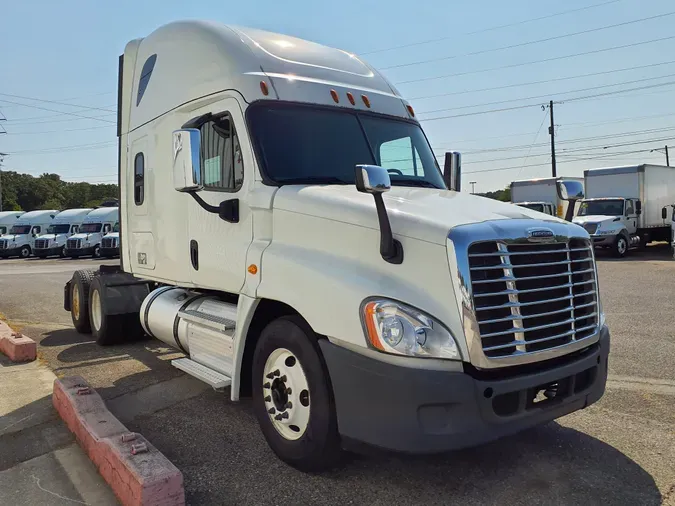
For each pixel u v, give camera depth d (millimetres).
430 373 3273
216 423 5062
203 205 4828
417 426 3283
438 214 3703
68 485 3879
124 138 7000
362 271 3648
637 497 3605
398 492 3719
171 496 3340
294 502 3617
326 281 3719
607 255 22609
